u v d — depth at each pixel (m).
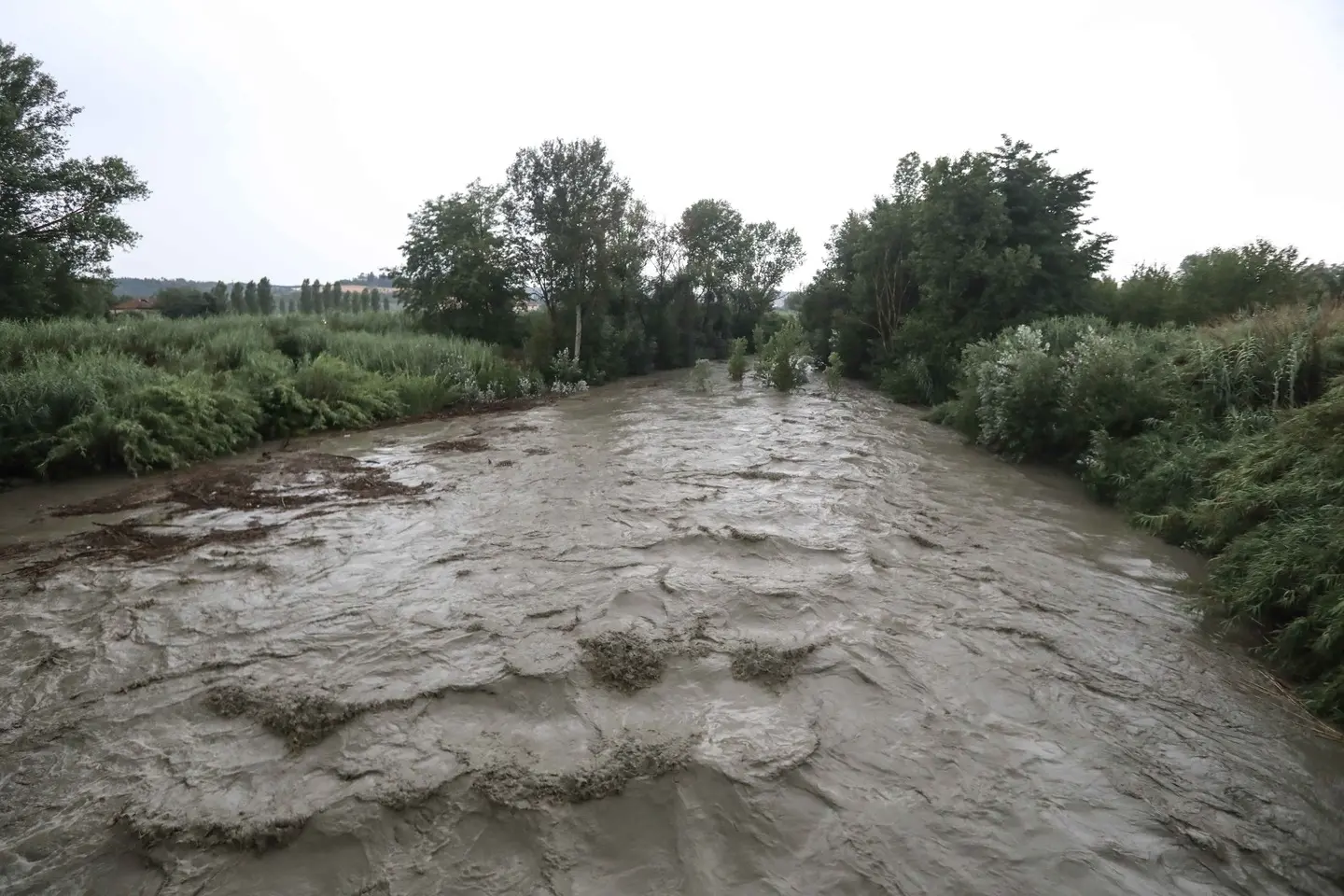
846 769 3.33
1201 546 6.64
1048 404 10.62
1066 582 5.89
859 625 4.88
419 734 3.58
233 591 5.48
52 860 2.79
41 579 5.77
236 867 2.75
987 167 18.56
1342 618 4.12
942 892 2.64
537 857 2.78
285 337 17.30
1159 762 3.51
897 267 22.97
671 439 12.70
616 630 4.68
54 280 21.94
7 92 21.25
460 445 12.04
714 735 3.55
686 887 2.65
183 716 3.78
